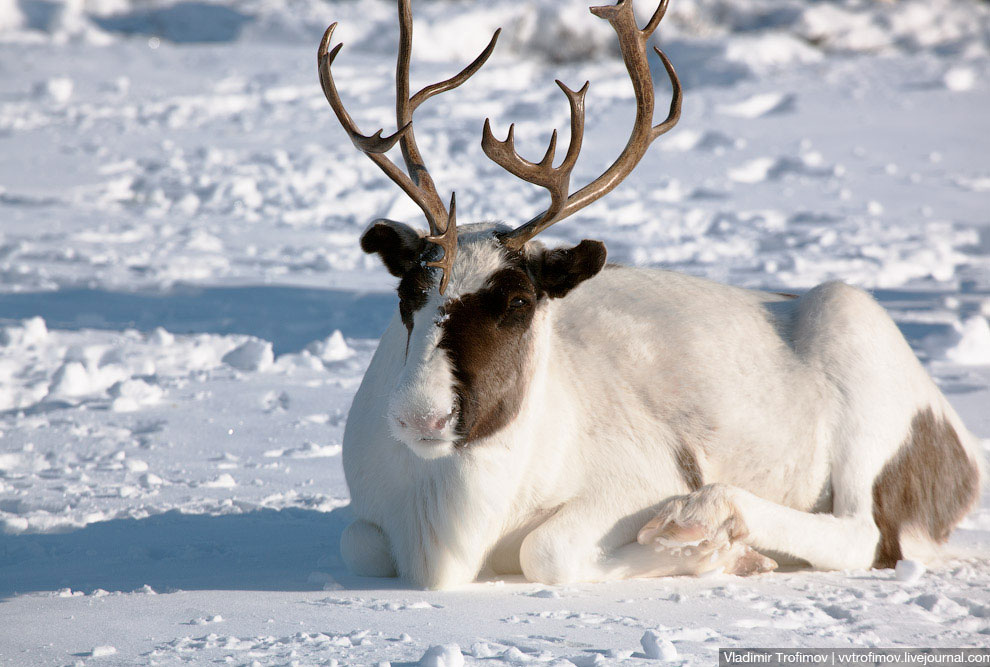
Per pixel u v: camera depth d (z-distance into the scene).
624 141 72.12
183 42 110.19
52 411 25.80
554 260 14.28
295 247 49.62
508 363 13.48
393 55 103.50
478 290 13.21
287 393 27.47
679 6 108.50
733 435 15.52
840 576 14.52
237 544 16.48
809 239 49.00
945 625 11.82
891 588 13.72
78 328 34.66
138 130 75.88
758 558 14.59
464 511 14.05
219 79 91.69
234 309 38.00
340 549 15.45
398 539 14.59
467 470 13.95
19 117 78.75
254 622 11.73
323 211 57.53
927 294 38.84
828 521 15.06
